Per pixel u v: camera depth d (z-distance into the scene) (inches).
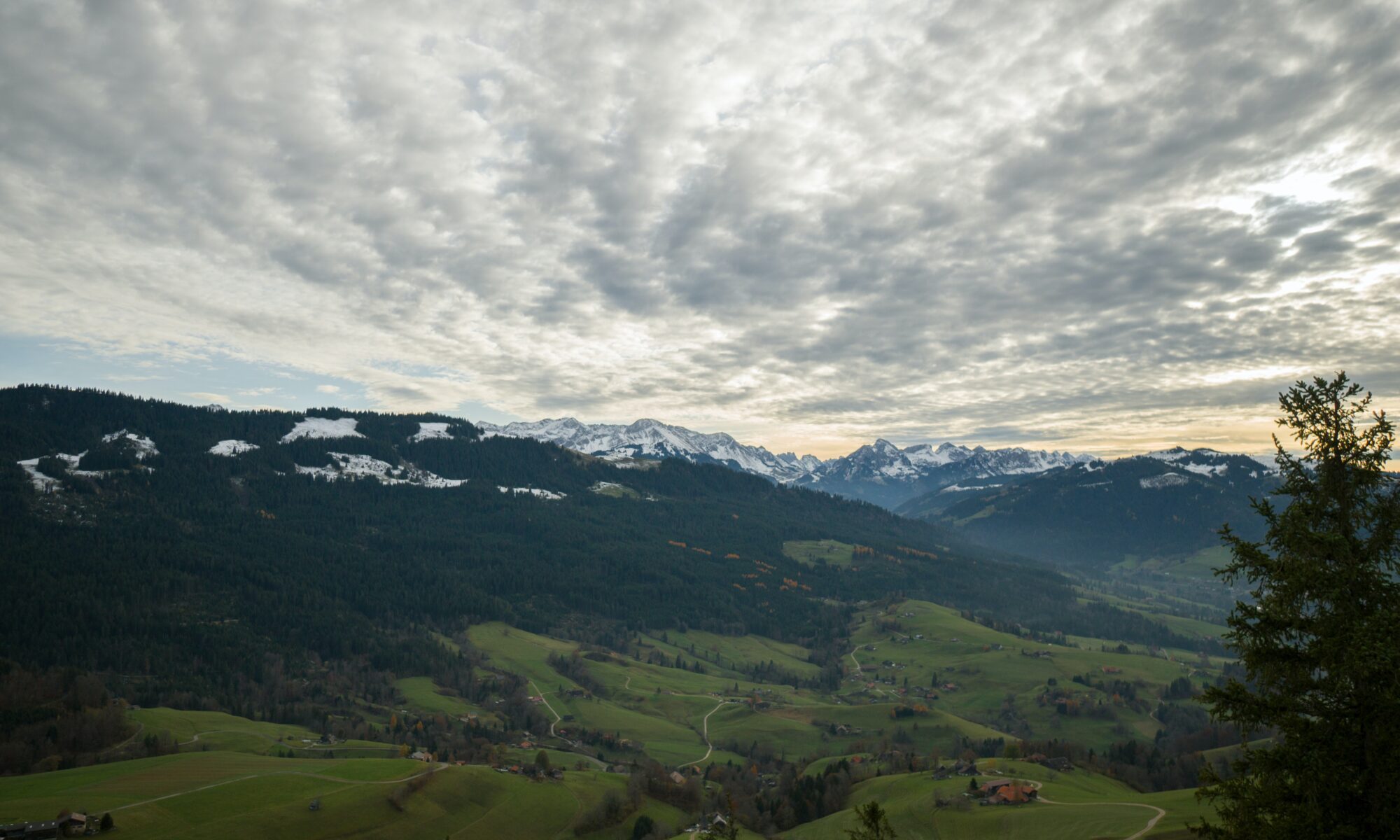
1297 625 1157.7
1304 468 1235.2
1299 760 1100.5
